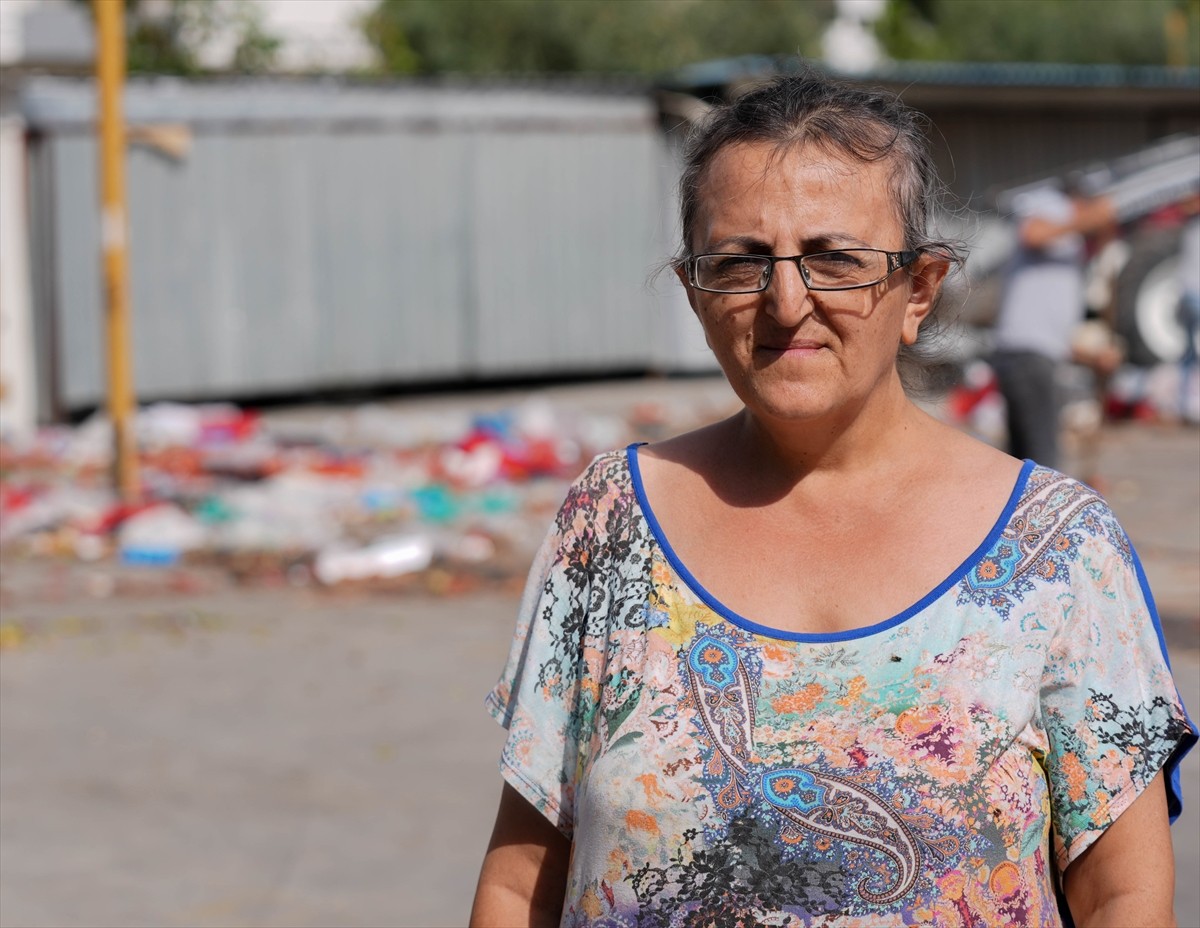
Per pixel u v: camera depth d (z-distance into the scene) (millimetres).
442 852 5207
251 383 18297
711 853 1809
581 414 17344
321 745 6312
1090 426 12867
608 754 1866
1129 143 23234
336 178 18672
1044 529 1846
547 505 11852
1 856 5160
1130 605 1846
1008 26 39000
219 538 10539
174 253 17703
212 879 4980
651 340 20969
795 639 1839
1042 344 8430
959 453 1927
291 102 18344
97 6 11867
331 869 5055
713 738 1827
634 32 31266
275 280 18359
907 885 1767
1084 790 1815
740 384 1901
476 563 9898
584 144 20219
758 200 1861
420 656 7719
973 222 2088
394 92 19031
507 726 2051
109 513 10992
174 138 17453
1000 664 1797
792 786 1791
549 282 20172
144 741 6383
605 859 1861
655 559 1941
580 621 1996
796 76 1998
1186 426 15219
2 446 14852
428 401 19375
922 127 1951
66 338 17047
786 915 1786
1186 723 1826
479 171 19594
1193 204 14234
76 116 16953
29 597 9055
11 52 16391
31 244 17016
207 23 27578
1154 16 38938
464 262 19594
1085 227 8453
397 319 19203
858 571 1860
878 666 1809
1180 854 4727
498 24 31000
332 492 11992
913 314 1991
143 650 7855
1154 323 16391
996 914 1770
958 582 1827
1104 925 1818
